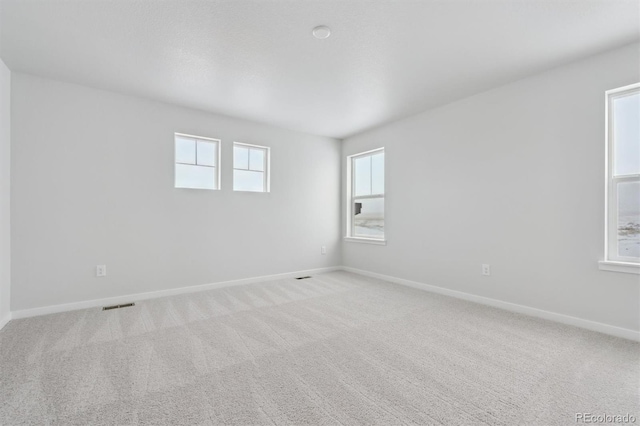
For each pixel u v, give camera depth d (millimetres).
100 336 2309
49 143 2855
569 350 2082
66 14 1918
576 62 2518
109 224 3146
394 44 2279
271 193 4328
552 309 2672
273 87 3053
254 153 4254
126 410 1449
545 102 2699
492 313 2863
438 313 2867
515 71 2713
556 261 2646
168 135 3486
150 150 3375
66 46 2301
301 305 3117
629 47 2262
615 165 2398
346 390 1621
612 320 2340
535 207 2773
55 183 2883
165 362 1915
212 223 3809
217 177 3885
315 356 2006
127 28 2074
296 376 1760
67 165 2938
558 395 1573
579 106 2502
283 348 2121
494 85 3006
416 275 3889
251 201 4137
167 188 3486
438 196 3617
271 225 4332
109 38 2193
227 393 1591
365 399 1543
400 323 2607
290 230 4527
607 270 2357
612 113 2402
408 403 1511
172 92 3180
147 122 3355
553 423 1366
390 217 4242
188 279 3631
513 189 2926
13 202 2695
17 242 2711
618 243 2383
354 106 3586
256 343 2201
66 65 2605
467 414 1428
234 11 1897
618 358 1963
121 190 3209
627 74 2266
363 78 2848
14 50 2355
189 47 2322
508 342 2217
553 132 2650
